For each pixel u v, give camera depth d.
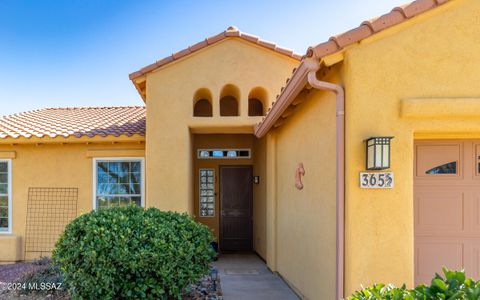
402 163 4.51
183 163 9.20
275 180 9.31
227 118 9.29
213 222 12.44
